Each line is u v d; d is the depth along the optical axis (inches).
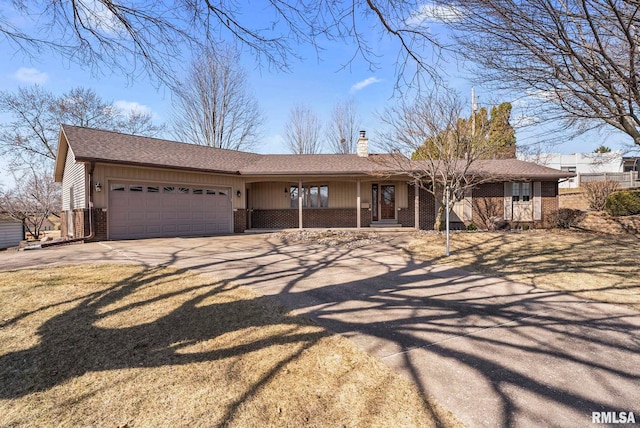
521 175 571.8
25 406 92.7
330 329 146.0
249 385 102.0
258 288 213.0
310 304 181.3
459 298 193.9
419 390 98.2
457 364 114.2
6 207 856.3
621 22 159.0
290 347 127.7
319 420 85.7
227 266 281.3
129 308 171.0
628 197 467.5
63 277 230.5
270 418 86.7
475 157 479.8
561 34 172.4
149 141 583.5
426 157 524.7
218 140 1061.8
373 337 137.5
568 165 1063.6
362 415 87.4
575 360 117.0
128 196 469.1
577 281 227.3
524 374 107.3
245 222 607.5
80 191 467.5
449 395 95.5
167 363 116.0
